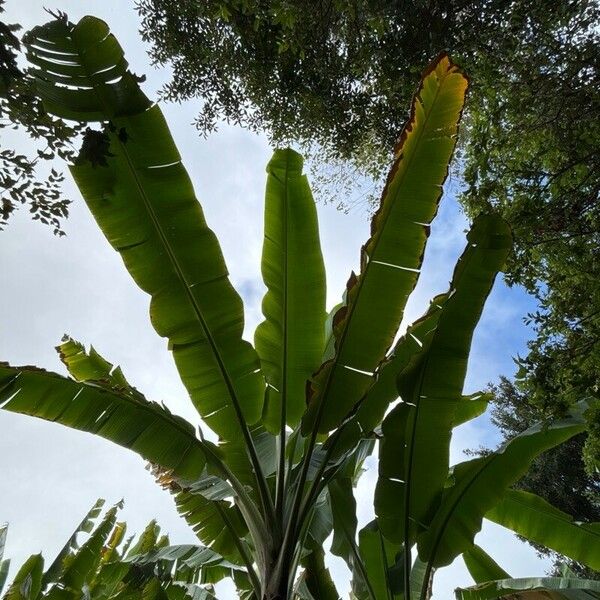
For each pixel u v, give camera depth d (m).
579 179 2.85
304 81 5.26
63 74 2.52
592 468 2.56
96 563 4.09
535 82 2.97
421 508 2.66
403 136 2.61
